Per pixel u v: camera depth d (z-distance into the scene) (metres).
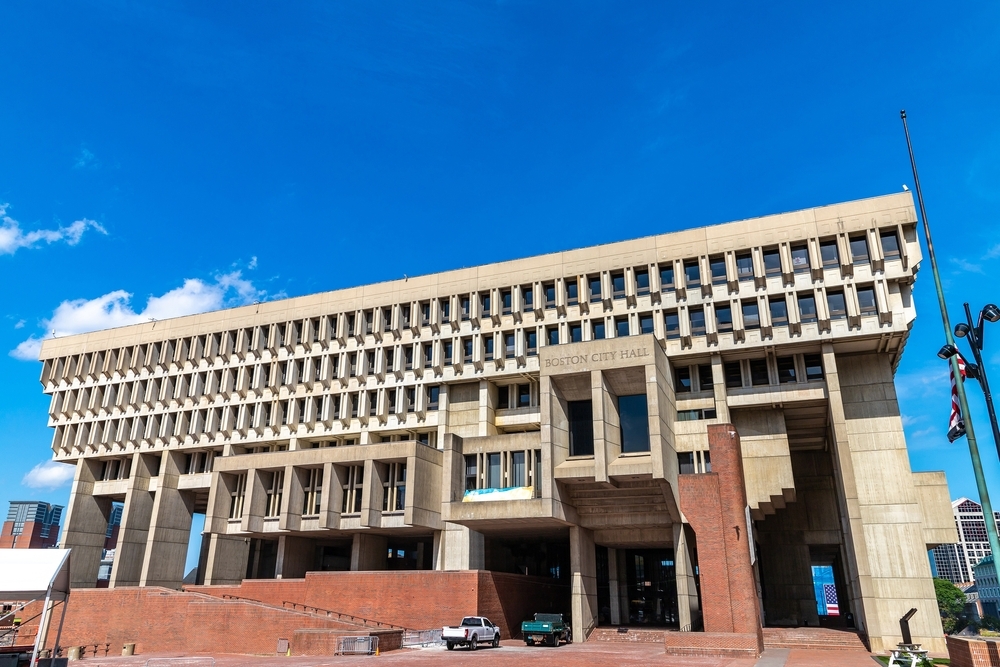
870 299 47.66
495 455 48.19
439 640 39.34
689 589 41.78
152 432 70.19
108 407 73.12
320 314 65.69
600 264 55.12
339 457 55.44
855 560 43.31
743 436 51.06
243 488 60.25
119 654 45.59
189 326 71.44
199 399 69.00
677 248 52.97
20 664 21.92
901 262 47.09
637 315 53.09
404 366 61.44
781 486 48.84
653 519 44.16
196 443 67.69
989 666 17.67
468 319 59.72
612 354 42.84
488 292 59.56
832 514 56.06
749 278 50.84
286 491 56.66
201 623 43.38
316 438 63.66
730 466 37.31
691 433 50.09
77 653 40.94
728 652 32.22
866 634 40.69
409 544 63.78
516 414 57.81
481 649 36.25
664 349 48.34
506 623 43.72
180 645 43.94
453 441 47.50
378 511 53.88
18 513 141.25
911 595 44.72
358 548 55.12
